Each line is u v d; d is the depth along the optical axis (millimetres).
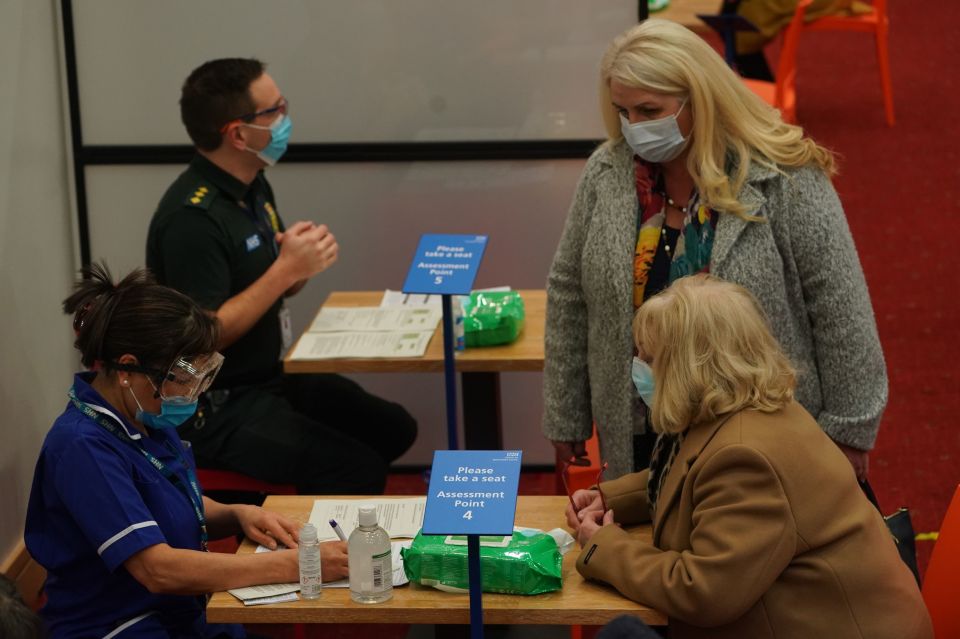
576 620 2176
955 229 6301
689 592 2066
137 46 4020
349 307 3781
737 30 6250
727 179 2537
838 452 2178
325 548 2320
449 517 2031
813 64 8852
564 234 2865
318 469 3410
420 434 4453
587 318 2873
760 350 2168
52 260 3900
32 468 3621
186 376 2352
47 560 2385
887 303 5598
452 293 2900
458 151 4133
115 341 2309
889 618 2090
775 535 2047
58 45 3990
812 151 2555
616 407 2738
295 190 4207
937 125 7594
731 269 2549
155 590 2289
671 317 2178
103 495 2293
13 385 3480
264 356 3496
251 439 3369
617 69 2551
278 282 3312
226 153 3359
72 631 2387
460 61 4043
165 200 3367
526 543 2262
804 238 2537
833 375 2590
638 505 2479
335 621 2207
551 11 3971
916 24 9539
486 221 4223
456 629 2465
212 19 4008
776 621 2107
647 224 2666
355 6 3996
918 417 4699
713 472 2104
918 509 4098
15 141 3592
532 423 4395
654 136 2539
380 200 4215
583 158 4129
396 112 4102
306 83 4078
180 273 3307
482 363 3332
